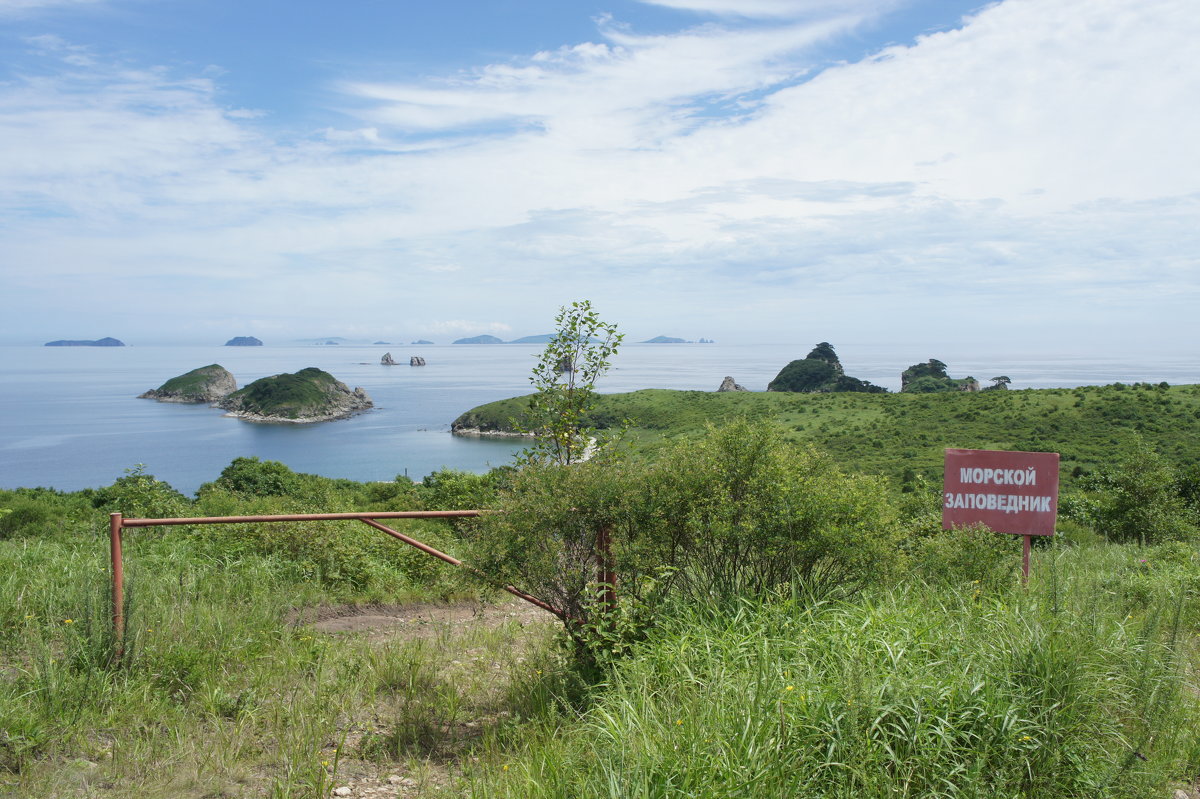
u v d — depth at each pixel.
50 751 4.09
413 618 8.02
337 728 4.74
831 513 5.28
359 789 3.98
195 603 6.66
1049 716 3.73
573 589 5.19
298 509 13.34
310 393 171.88
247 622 6.38
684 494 5.28
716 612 4.86
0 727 4.16
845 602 5.01
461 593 8.88
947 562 6.47
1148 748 3.87
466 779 3.93
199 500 17.14
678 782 3.28
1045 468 7.00
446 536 12.20
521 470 5.67
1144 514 16.05
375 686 5.33
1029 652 4.04
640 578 5.37
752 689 3.84
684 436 5.89
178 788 3.82
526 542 5.12
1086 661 4.10
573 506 5.13
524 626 7.33
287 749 4.29
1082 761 3.60
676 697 4.12
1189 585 7.11
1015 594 5.54
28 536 12.96
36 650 4.97
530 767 3.80
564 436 7.16
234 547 9.08
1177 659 4.51
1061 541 13.52
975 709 3.70
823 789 3.36
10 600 6.25
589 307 7.46
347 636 6.79
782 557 5.36
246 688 5.10
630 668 4.50
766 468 5.35
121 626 5.29
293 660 5.71
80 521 13.80
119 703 4.68
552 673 5.29
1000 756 3.56
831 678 3.92
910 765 3.43
